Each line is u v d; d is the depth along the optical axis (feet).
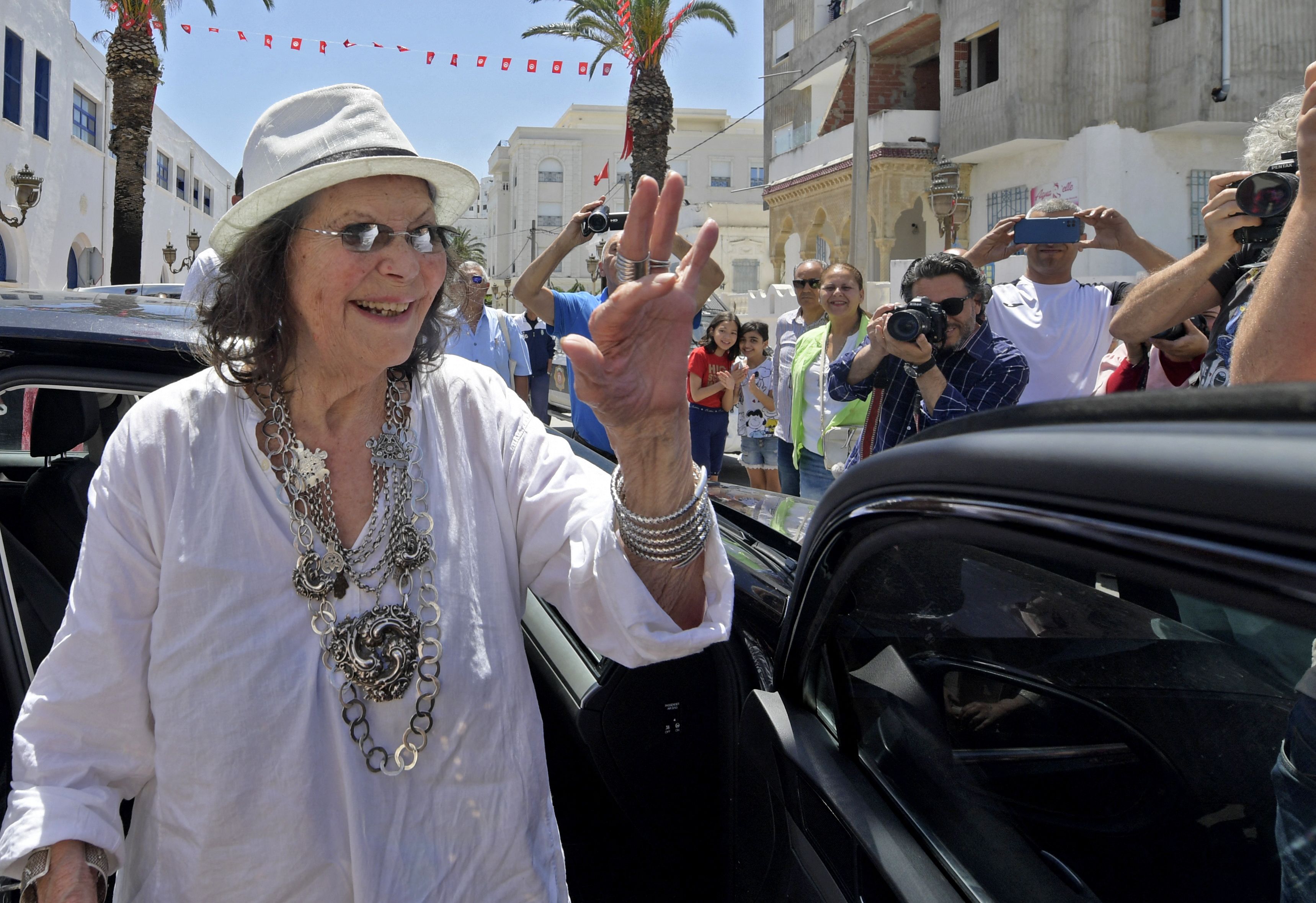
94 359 6.15
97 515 3.92
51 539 7.36
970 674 3.67
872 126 62.03
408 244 3.91
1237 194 7.04
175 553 3.82
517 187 164.96
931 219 62.28
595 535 4.08
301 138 3.93
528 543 4.36
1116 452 2.46
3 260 56.65
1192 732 2.86
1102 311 12.76
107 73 58.70
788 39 80.33
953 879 3.67
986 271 50.06
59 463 7.93
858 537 4.09
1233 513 2.07
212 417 4.01
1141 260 12.76
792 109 78.84
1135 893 3.02
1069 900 3.20
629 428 3.77
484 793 3.99
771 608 5.94
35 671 6.29
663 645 3.81
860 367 11.16
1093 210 12.96
